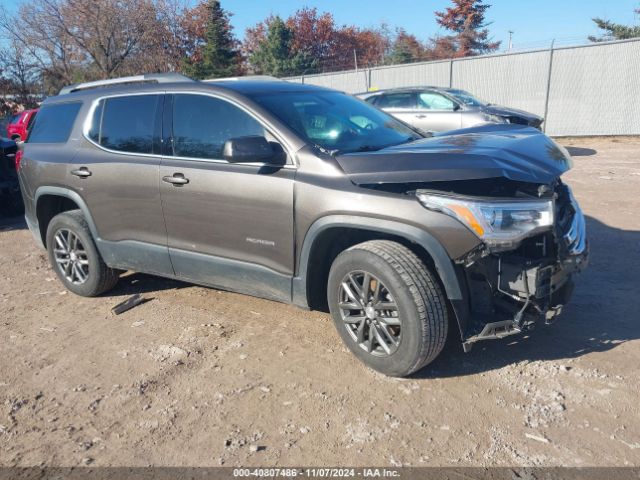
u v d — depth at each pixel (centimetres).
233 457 287
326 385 346
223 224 401
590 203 788
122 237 468
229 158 354
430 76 2023
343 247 387
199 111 419
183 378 364
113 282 514
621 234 630
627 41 1630
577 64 1722
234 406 330
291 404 328
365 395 333
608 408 309
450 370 354
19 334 445
